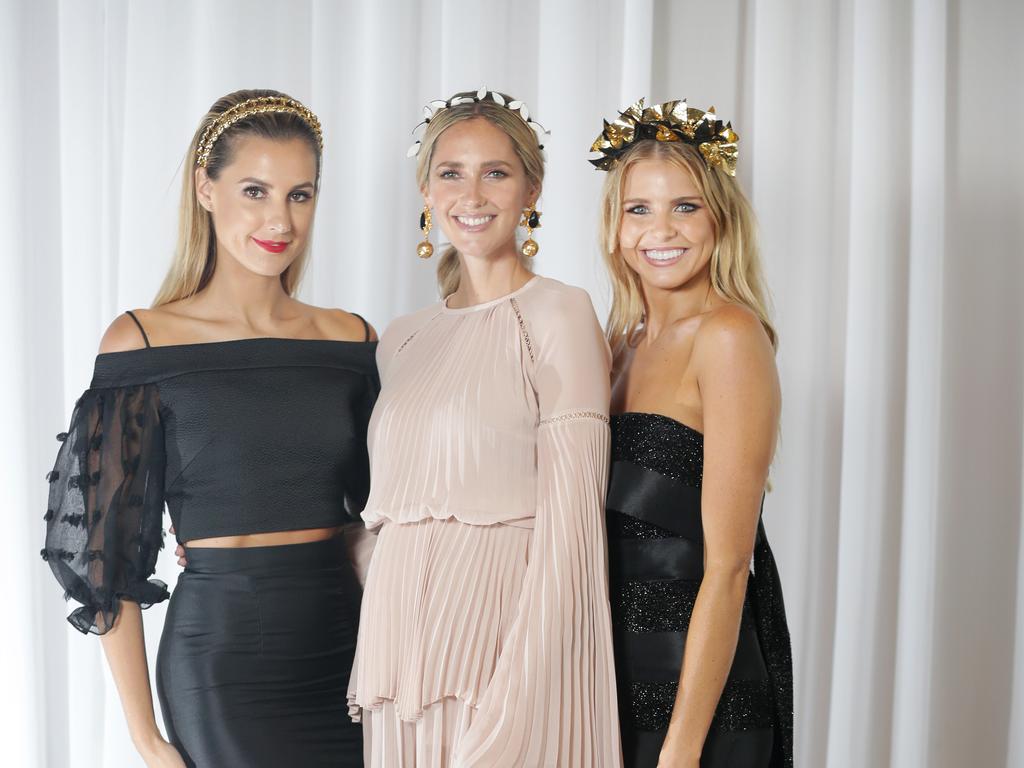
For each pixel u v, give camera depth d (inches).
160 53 105.3
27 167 105.4
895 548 108.7
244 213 78.3
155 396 78.4
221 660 77.2
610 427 70.9
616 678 67.6
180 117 106.1
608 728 64.8
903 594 106.3
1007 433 109.3
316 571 80.6
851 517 107.0
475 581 66.5
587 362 67.8
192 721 77.0
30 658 105.1
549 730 63.5
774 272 108.1
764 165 107.3
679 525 66.9
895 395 108.5
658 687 66.3
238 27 105.2
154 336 78.8
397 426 70.6
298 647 79.0
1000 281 109.2
